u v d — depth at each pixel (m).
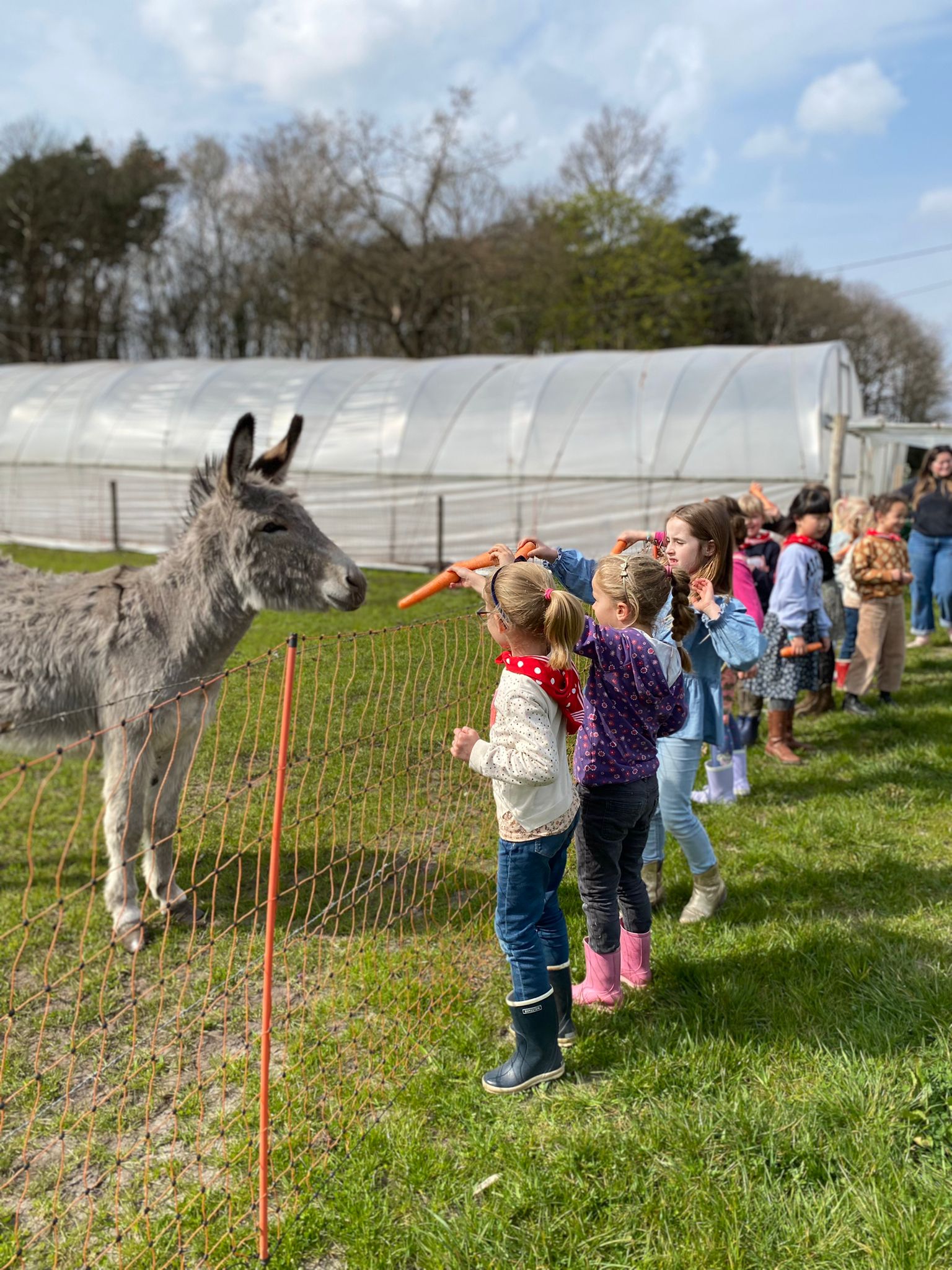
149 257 48.69
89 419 19.36
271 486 4.29
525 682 2.61
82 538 19.25
